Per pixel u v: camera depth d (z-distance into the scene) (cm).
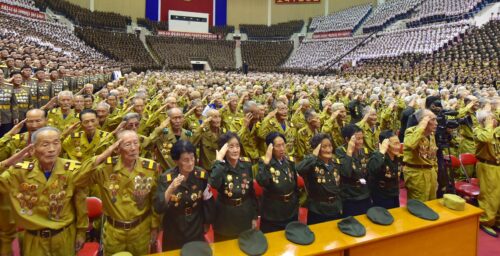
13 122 841
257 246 298
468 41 2100
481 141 502
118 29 3603
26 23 2161
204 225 362
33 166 306
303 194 562
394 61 2342
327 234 326
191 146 336
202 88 1241
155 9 3862
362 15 3600
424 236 341
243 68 3088
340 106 685
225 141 387
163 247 350
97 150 489
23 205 299
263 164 384
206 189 355
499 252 455
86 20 3356
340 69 2711
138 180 331
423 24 2812
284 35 4125
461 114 698
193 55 3719
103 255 339
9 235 331
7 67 993
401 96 1070
